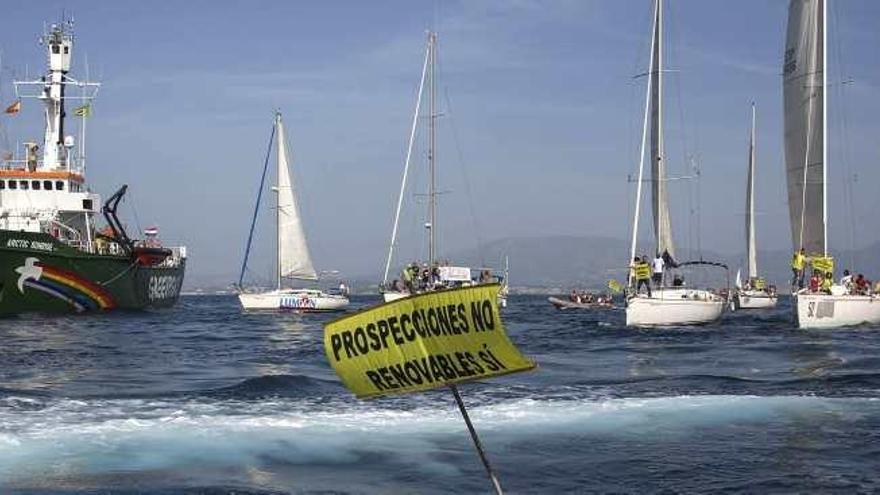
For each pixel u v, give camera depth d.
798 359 29.19
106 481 12.20
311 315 68.31
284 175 74.06
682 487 12.20
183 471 12.80
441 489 12.06
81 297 54.34
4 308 50.50
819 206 48.84
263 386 20.66
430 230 65.19
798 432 15.84
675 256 51.59
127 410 17.48
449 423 16.34
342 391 20.11
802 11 50.03
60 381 23.42
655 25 52.72
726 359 29.55
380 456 13.87
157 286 65.44
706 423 16.64
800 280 48.59
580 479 12.64
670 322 46.47
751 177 96.06
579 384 21.88
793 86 50.31
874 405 18.53
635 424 16.45
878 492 11.93
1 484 11.98
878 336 39.03
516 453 14.12
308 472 12.87
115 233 58.16
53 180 60.16
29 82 62.91
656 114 52.03
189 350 34.44
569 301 87.44
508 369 6.15
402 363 6.35
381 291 63.47
